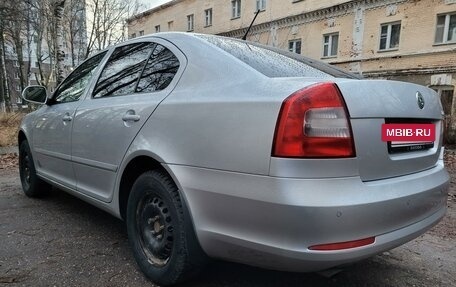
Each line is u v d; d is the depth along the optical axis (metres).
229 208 1.87
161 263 2.34
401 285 2.49
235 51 2.34
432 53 15.97
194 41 2.43
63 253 2.81
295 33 21.95
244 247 1.84
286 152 1.68
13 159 7.51
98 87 3.09
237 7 25.83
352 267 2.73
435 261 2.91
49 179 3.72
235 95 1.95
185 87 2.27
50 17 21.66
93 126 2.87
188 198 2.06
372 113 1.84
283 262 1.73
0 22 20.19
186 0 30.17
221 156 1.90
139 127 2.40
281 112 1.73
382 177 1.89
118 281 2.40
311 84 1.79
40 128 3.84
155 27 34.00
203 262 2.16
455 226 3.75
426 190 2.07
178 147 2.12
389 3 17.30
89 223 3.49
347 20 19.16
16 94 34.53
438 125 2.43
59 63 13.40
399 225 1.89
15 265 2.60
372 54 18.19
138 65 2.75
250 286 2.36
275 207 1.68
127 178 2.61
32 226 3.39
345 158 1.71
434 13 15.83
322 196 1.64
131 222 2.53
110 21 30.56
